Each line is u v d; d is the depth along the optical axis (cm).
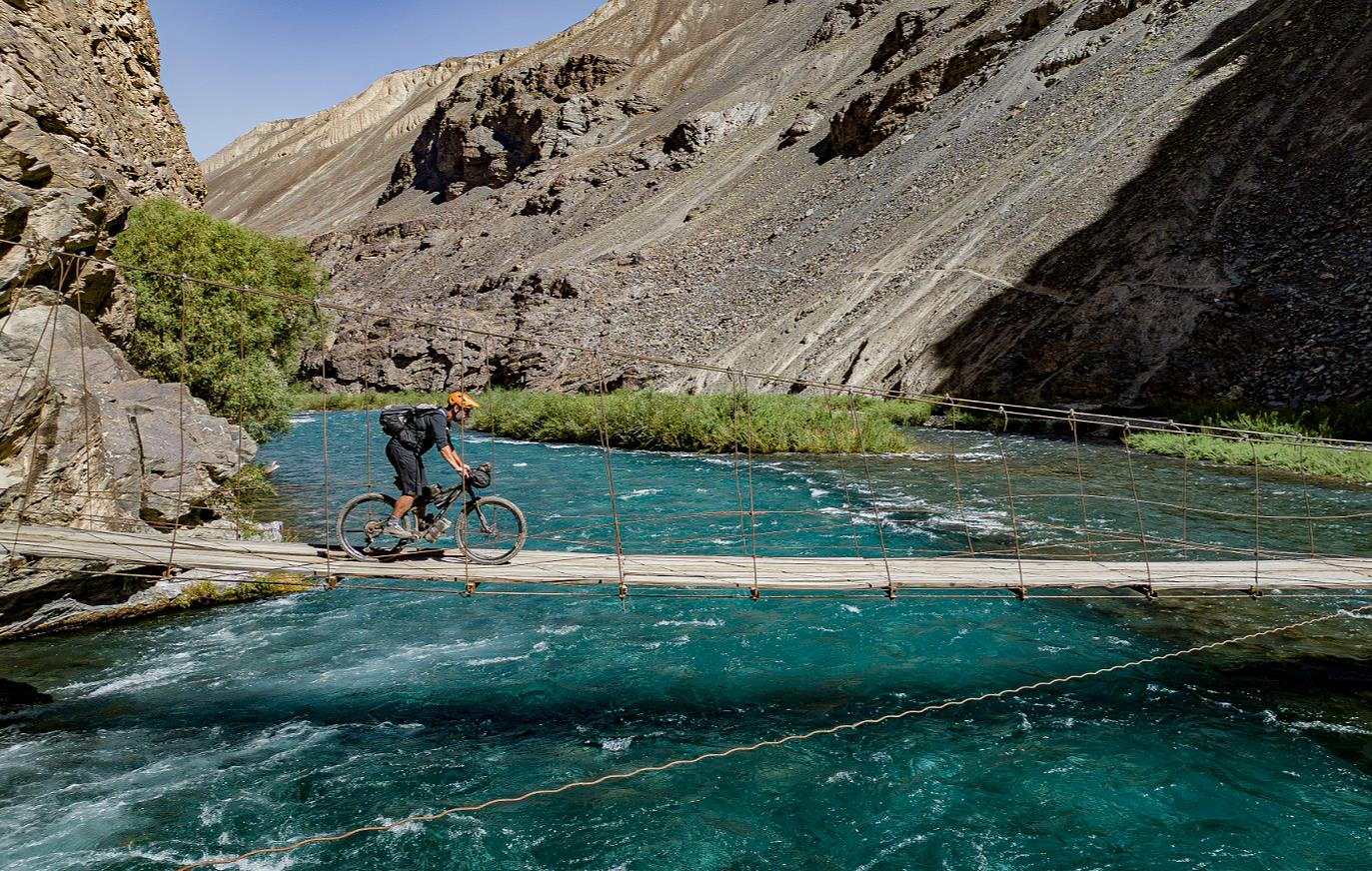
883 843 547
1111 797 593
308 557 746
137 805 602
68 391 995
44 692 801
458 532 768
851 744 690
